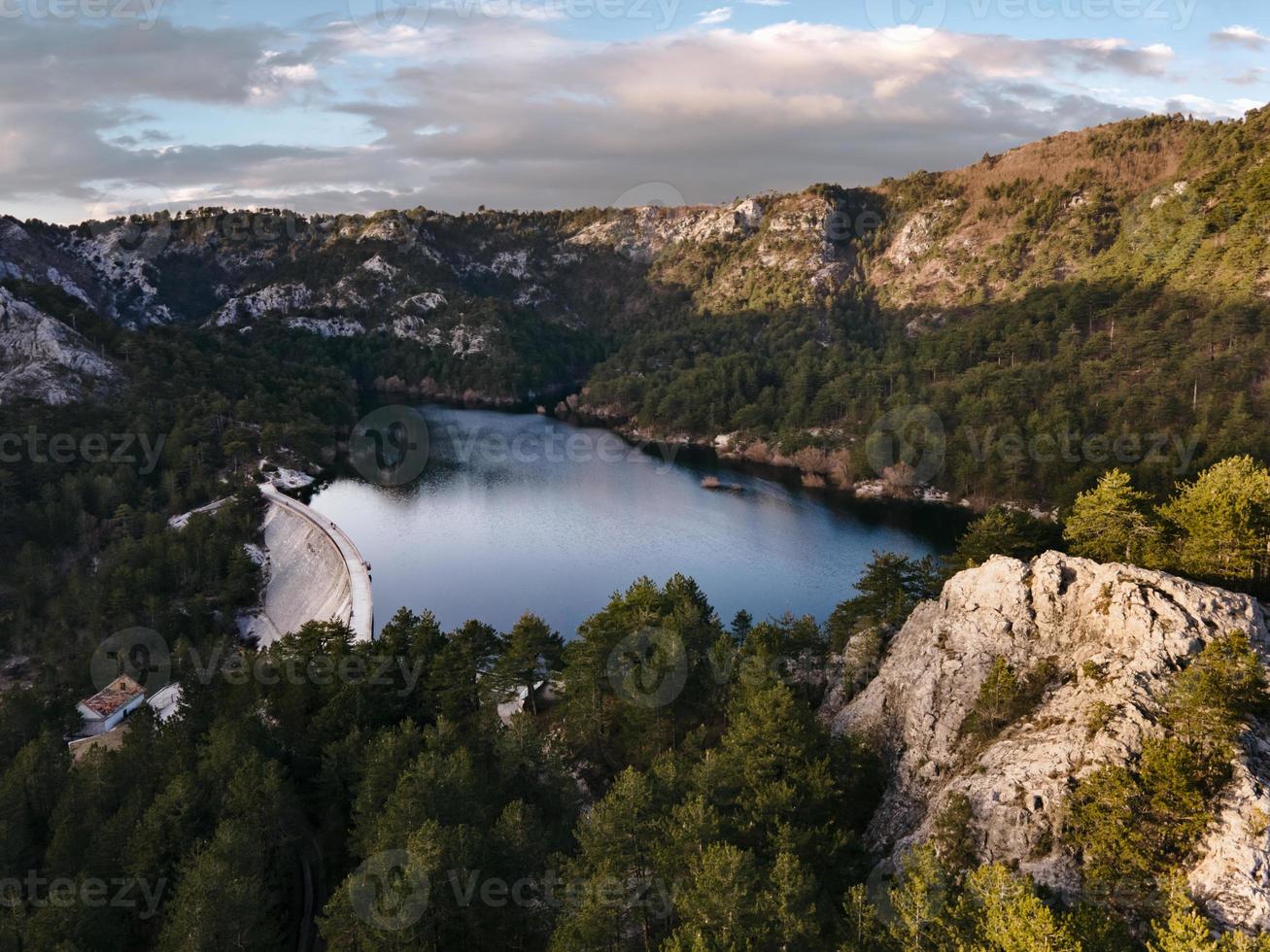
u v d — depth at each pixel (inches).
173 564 6230.3
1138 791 1658.5
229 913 1892.2
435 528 7367.1
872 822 2284.7
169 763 2719.0
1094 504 2618.1
